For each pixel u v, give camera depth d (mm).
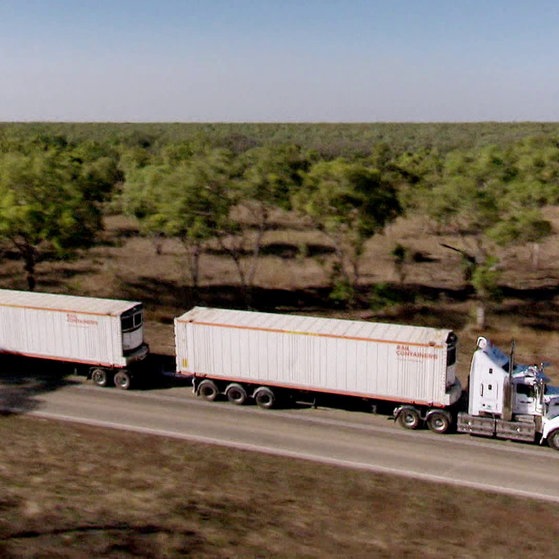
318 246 58250
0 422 25781
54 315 29828
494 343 36281
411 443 24844
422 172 52031
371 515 18969
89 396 29141
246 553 15805
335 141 145125
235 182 39781
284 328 26828
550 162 44406
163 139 136250
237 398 28172
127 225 69875
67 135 146500
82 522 16719
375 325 27094
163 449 23719
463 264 42750
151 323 40312
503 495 20938
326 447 24375
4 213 37094
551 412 24609
